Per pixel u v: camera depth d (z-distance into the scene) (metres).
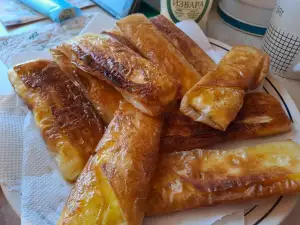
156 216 0.18
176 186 0.18
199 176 0.18
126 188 0.17
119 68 0.21
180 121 0.21
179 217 0.18
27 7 0.35
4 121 0.22
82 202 0.17
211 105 0.20
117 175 0.17
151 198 0.18
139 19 0.26
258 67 0.24
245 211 0.18
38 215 0.18
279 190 0.18
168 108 0.21
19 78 0.23
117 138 0.19
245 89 0.22
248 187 0.18
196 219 0.18
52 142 0.20
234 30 0.34
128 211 0.17
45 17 0.34
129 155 0.18
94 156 0.19
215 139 0.21
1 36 0.31
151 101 0.20
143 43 0.24
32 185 0.19
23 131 0.22
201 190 0.18
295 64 0.27
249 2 0.31
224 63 0.23
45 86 0.23
